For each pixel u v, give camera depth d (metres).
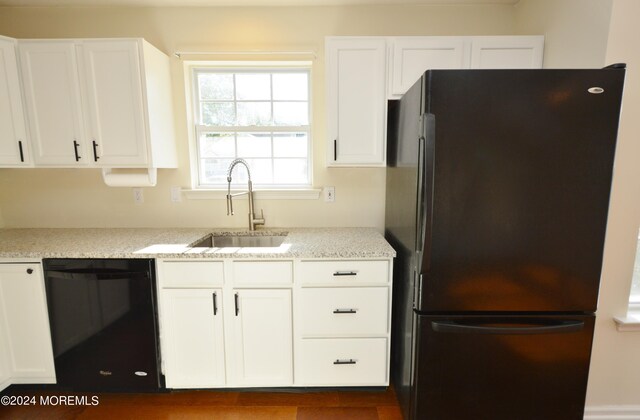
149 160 1.78
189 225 2.14
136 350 1.61
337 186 2.11
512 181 1.19
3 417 1.58
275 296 1.59
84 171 2.09
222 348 1.63
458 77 1.15
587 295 1.25
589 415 1.50
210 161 2.17
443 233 1.23
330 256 1.55
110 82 1.72
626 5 1.26
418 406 1.35
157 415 1.59
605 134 1.16
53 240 1.79
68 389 1.69
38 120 1.74
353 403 1.67
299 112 2.14
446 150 1.18
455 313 1.30
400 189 1.58
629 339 1.44
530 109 1.15
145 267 1.55
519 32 1.91
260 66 2.08
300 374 1.65
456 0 1.90
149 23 1.97
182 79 2.01
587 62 1.39
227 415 1.59
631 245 1.38
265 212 2.14
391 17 1.96
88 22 1.97
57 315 1.60
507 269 1.24
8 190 2.09
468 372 1.32
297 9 1.96
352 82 1.73
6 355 1.63
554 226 1.21
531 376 1.31
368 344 1.62
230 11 1.96
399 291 1.61
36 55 1.69
